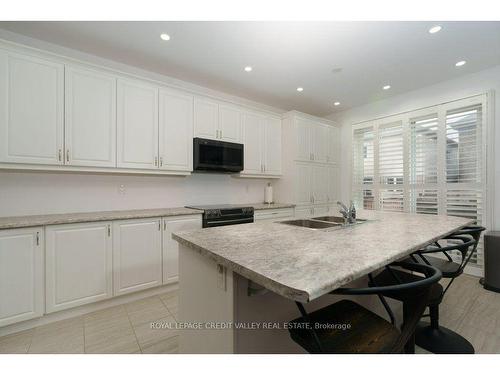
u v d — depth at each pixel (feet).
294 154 12.83
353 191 14.42
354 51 8.28
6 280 5.82
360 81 10.72
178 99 9.53
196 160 9.79
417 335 5.69
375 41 7.68
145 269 7.93
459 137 10.36
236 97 12.64
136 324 6.43
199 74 10.05
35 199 7.60
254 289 3.50
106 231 7.23
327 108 14.58
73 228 6.72
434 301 4.72
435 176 11.03
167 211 8.84
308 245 4.02
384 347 3.05
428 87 11.25
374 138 13.37
